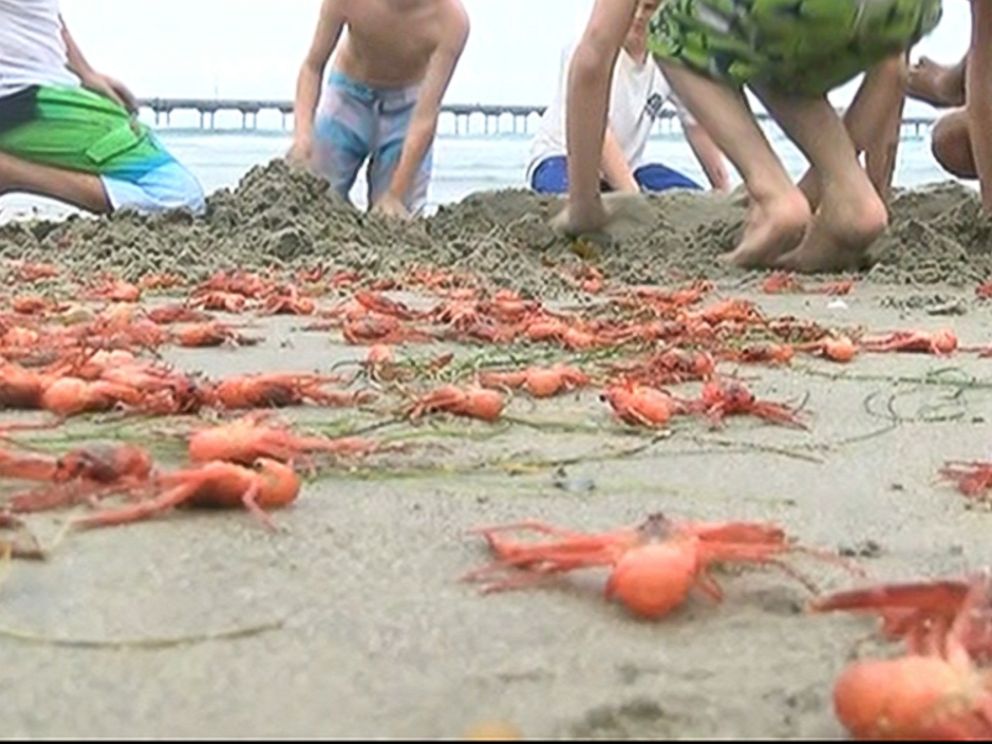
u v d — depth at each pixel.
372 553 1.87
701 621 1.61
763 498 2.23
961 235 6.77
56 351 3.22
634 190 8.19
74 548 1.85
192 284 5.49
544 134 9.40
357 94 8.63
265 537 1.92
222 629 1.58
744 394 2.85
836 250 6.04
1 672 1.45
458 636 1.57
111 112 7.50
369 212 7.54
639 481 2.33
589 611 1.64
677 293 5.19
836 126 6.05
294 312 4.64
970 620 1.34
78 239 6.68
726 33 5.90
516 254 6.53
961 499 2.24
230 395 2.80
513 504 2.15
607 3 6.40
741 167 6.12
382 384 3.19
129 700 1.38
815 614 1.63
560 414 2.87
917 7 5.88
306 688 1.42
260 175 7.30
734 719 1.35
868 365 3.64
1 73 7.27
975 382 3.38
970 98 6.91
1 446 2.41
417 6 8.28
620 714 1.35
